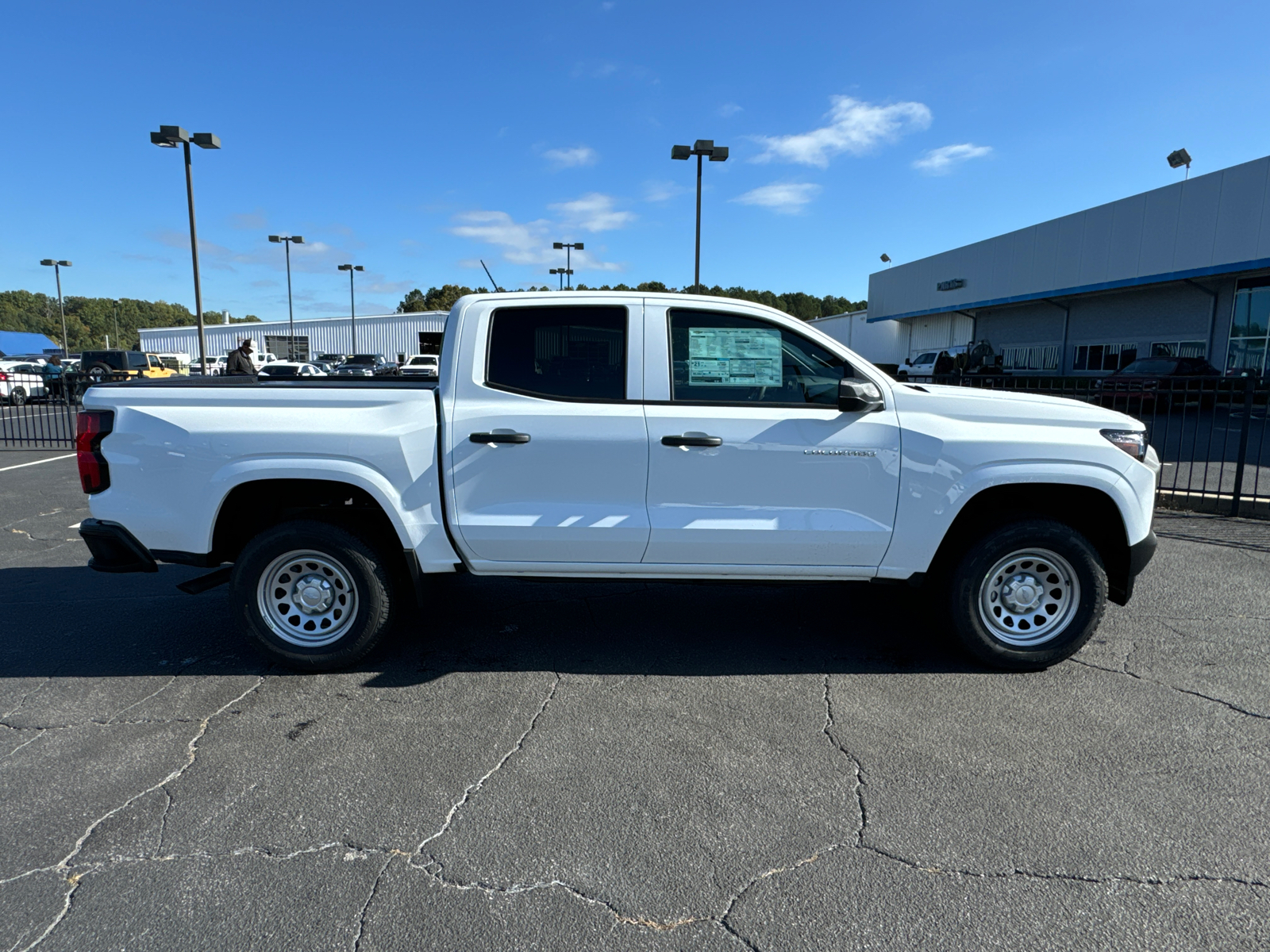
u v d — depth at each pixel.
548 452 3.74
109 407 3.82
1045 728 3.35
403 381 4.42
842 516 3.80
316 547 3.80
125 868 2.44
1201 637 4.42
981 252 31.16
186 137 19.06
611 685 3.80
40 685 3.81
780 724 3.40
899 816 2.71
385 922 2.21
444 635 4.49
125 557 3.82
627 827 2.65
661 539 3.79
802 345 3.85
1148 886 2.35
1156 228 22.03
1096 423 3.81
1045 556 3.85
